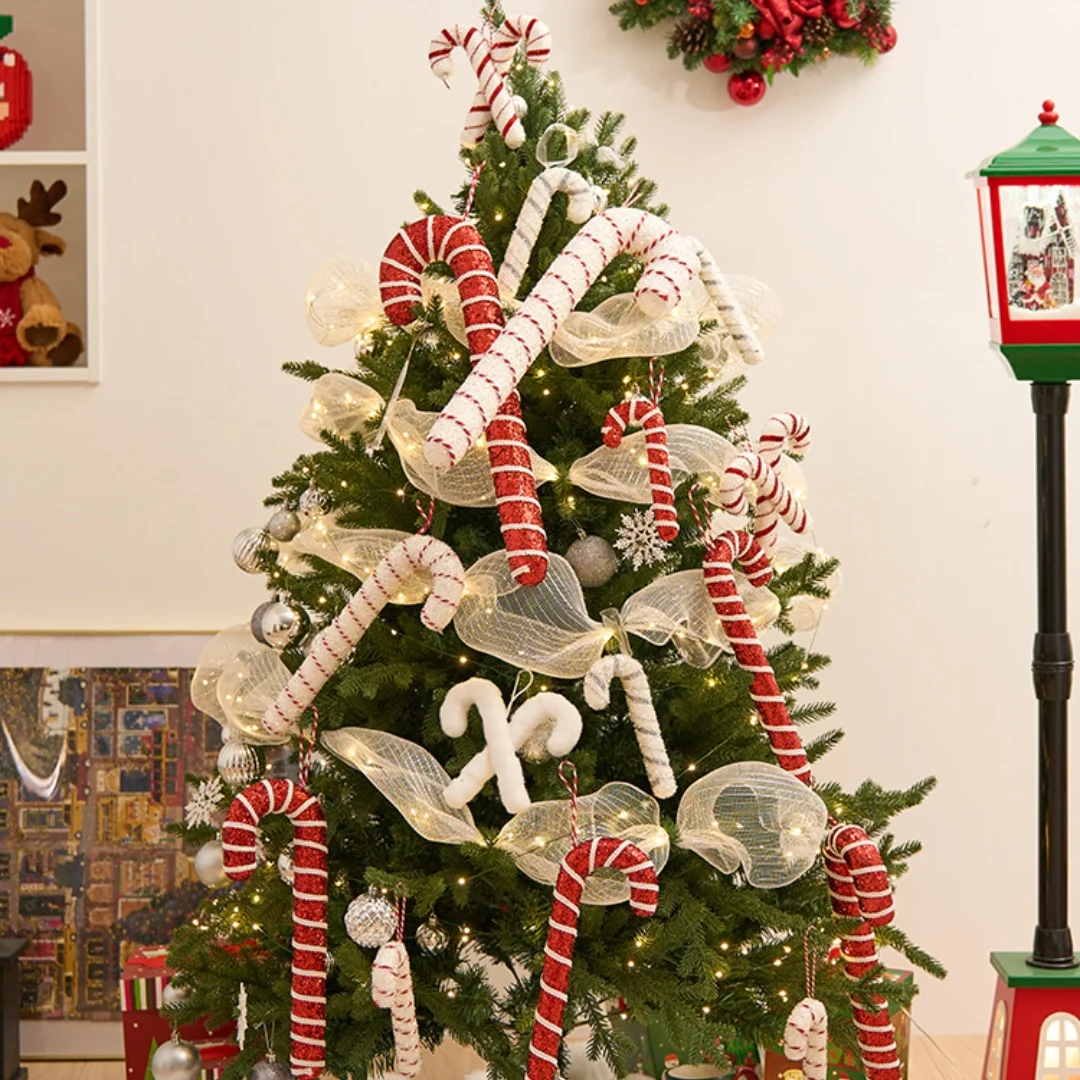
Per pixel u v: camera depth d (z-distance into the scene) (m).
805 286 2.37
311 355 2.35
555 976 1.44
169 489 2.35
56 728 2.33
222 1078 1.64
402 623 1.62
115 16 2.33
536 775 1.57
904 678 2.38
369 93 2.35
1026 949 2.39
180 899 2.31
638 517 1.56
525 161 1.64
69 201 2.38
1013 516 2.39
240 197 2.34
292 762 1.84
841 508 2.38
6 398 2.34
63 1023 2.30
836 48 2.31
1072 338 1.90
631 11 2.31
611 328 1.52
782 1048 1.67
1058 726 1.95
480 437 1.50
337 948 1.59
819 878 1.67
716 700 1.59
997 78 2.37
